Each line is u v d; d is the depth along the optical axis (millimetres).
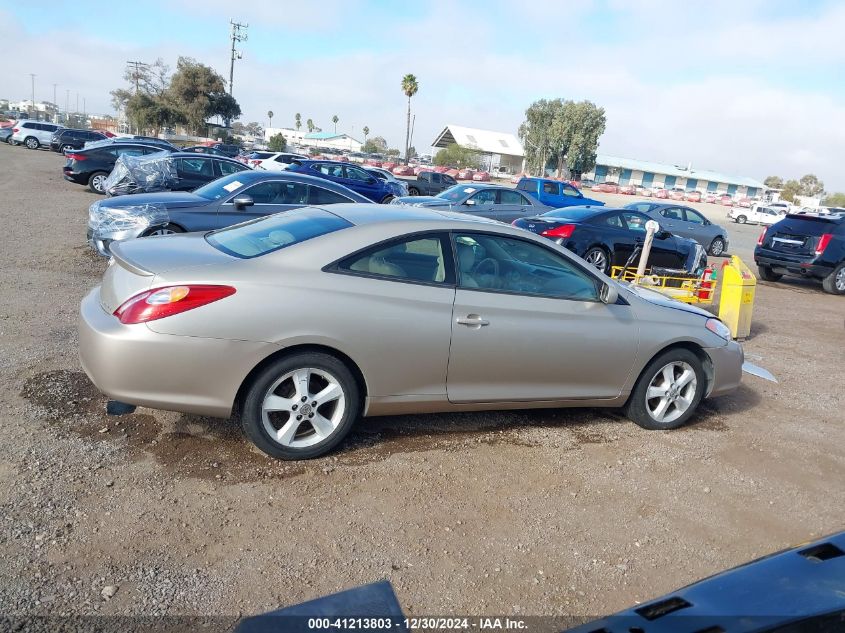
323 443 3924
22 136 41469
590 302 4582
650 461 4449
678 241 12945
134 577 2809
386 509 3521
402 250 4062
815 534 3701
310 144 105688
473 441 4473
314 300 3717
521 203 17250
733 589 2006
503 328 4223
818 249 13242
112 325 3547
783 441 5078
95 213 8523
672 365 4965
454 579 3000
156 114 63188
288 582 2871
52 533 3033
